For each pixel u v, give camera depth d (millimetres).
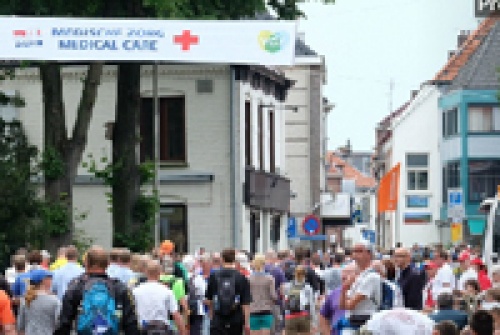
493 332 16328
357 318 22156
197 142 59031
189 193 58969
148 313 23312
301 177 88812
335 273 34000
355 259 22422
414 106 104062
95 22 33281
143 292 23391
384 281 22203
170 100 59344
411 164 104188
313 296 31172
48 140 43219
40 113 58250
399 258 27188
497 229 42250
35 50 33281
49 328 23375
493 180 95125
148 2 38562
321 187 91750
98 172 44719
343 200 91375
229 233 58969
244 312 28016
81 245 44531
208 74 58969
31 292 23422
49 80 43219
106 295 18734
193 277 33656
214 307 28016
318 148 88750
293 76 88625
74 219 56844
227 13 41750
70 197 43344
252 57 33312
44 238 42438
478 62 97938
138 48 33250
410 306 27031
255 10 42438
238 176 59031
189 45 33312
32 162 52812
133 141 44719
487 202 43500
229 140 58938
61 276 27234
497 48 98750
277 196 67375
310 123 88750
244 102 60000
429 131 103750
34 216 42531
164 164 59062
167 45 33281
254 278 31656
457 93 96625
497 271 25422
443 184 99875
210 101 58969
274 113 67625
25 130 58281
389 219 110312
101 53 33312
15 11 39594
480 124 95688
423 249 52281
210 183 58969
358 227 130875
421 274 27188
